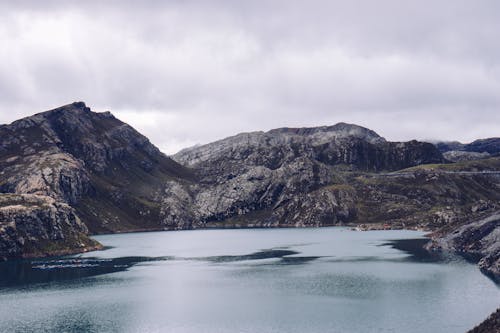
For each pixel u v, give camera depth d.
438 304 152.00
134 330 135.38
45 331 134.75
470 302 153.12
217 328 135.88
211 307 157.62
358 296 166.12
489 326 106.88
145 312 152.75
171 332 133.38
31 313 152.50
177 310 154.25
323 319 141.00
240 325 138.00
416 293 167.25
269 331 132.25
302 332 130.38
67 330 135.62
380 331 128.88
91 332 133.75
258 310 152.62
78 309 156.62
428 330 128.12
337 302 159.12
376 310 148.00
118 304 163.12
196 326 138.00
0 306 161.38
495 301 153.50
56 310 155.75
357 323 136.25
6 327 138.62
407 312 144.62
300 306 155.75
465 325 131.00
